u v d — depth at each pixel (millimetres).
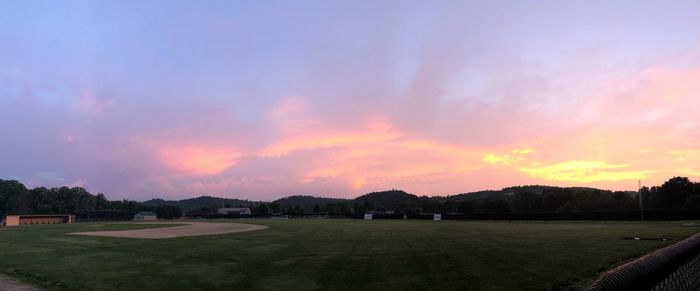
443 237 32281
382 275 14734
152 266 17516
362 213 150125
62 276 15453
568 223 65500
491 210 152250
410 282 13430
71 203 179625
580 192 128375
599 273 14672
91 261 19359
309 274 15148
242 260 19016
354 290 12414
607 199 114375
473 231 40969
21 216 88250
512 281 13383
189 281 14094
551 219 84938
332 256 20172
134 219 129500
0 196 163000
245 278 14531
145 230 48000
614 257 18766
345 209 180625
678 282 7504
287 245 26234
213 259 19500
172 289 12898
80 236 37281
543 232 38125
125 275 15398
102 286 13516
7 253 23156
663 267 5633
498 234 35625
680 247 7039
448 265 16859
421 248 23578
